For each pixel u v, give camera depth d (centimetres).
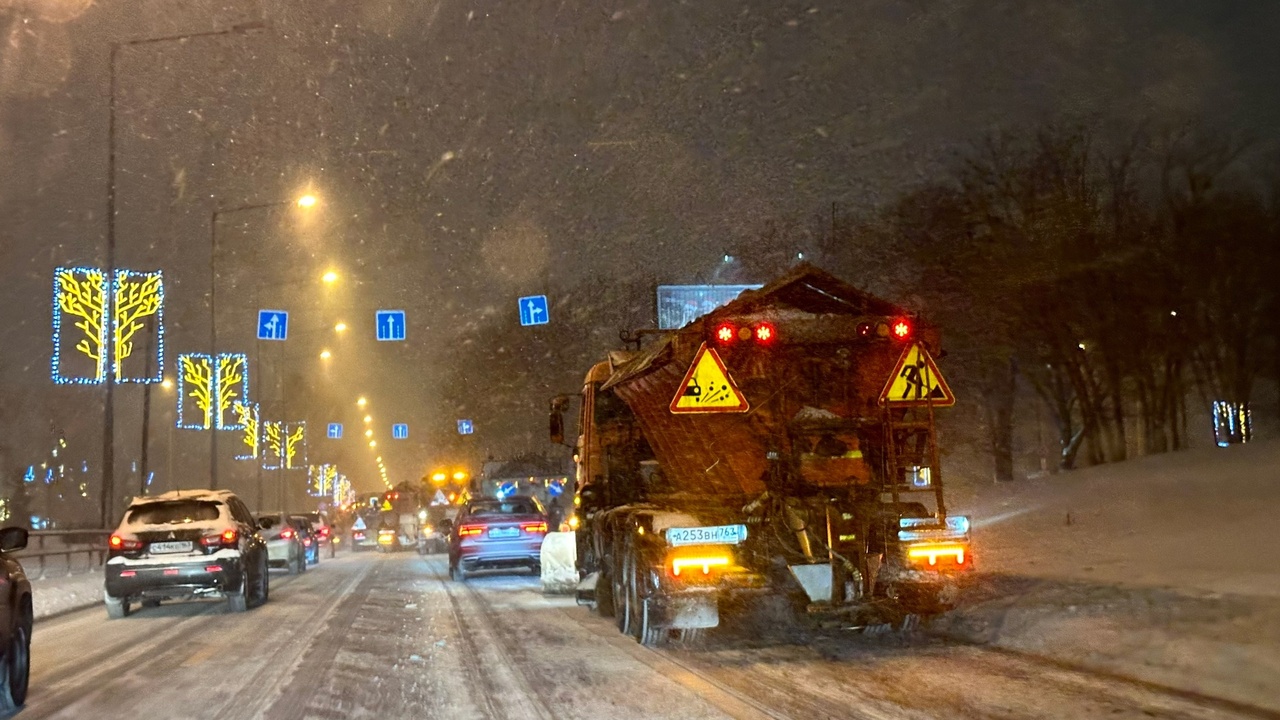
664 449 1395
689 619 1180
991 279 2870
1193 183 2730
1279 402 3250
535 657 1181
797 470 1220
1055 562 1599
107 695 1014
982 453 3672
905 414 1256
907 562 1184
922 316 1242
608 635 1361
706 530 1189
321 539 4691
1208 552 1477
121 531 1714
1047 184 2828
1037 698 865
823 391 1256
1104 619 1120
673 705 895
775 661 1108
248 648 1321
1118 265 2758
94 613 1873
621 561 1380
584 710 887
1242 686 857
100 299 3038
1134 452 3691
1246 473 2242
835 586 1187
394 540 5238
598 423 1747
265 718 891
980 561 1736
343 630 1482
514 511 2445
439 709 911
